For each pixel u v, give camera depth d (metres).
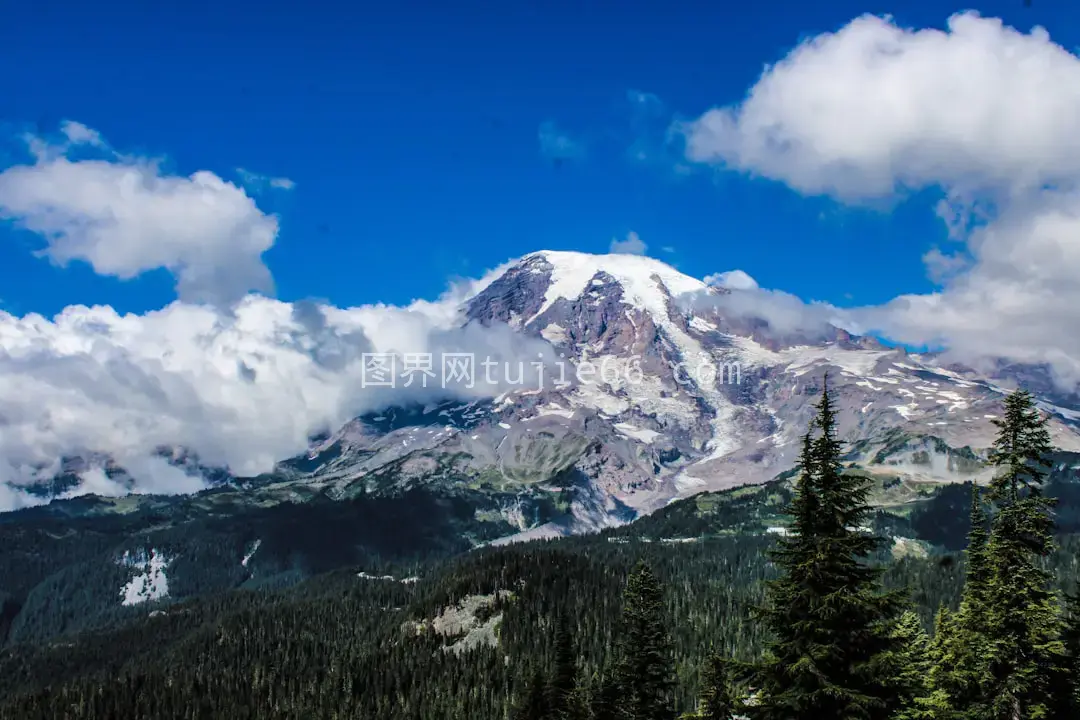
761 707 49.75
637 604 96.88
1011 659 60.31
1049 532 61.38
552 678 109.62
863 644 48.25
